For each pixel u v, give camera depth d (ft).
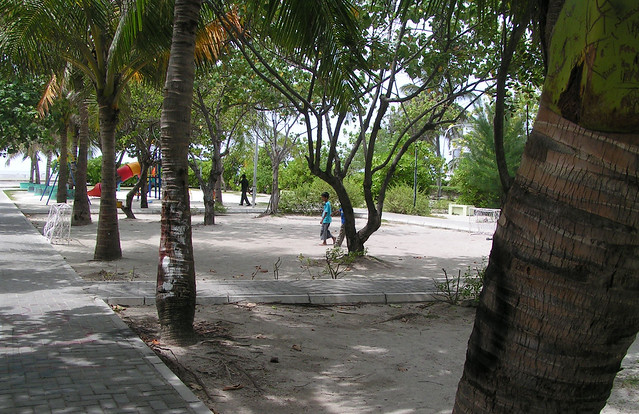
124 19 32.65
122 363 16.87
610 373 6.68
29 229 57.93
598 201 6.16
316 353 20.62
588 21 6.11
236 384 16.98
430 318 26.63
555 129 6.45
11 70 35.91
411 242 61.26
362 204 117.70
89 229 62.03
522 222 6.66
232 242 55.93
